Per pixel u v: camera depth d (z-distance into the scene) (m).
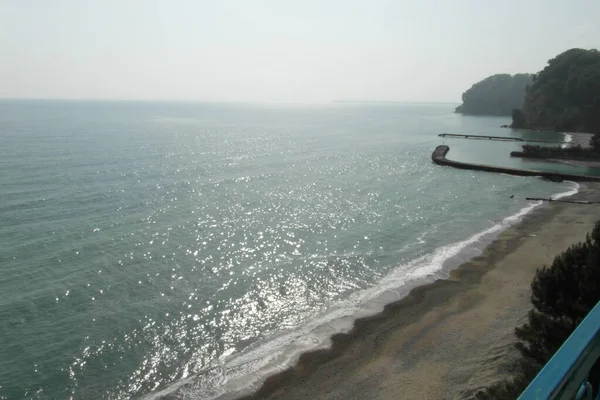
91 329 21.55
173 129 138.25
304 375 18.00
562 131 126.75
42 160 66.00
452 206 44.22
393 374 17.48
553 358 2.12
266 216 41.09
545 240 32.38
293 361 18.95
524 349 14.76
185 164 69.56
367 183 56.47
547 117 133.62
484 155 81.06
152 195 48.12
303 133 132.88
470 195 49.03
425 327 20.91
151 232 35.84
